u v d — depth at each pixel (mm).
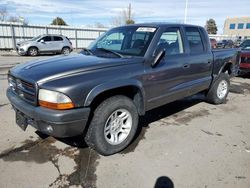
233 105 5355
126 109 3057
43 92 2514
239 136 3676
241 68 8422
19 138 3412
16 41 21344
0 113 4359
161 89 3535
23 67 3100
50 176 2588
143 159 2959
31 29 22094
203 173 2691
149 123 4109
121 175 2633
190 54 4082
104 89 2691
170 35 3699
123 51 3492
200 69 4387
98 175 2625
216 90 5109
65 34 24656
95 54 3543
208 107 5141
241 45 9859
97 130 2807
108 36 4012
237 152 3174
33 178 2549
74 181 2516
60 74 2602
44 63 3090
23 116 2871
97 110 2807
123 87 2971
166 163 2879
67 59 3240
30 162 2840
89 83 2605
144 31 3574
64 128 2502
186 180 2566
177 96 3955
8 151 3066
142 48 3346
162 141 3439
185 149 3223
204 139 3539
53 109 2484
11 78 3154
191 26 4246
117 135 3082
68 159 2922
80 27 25531
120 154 3068
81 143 3311
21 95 2873
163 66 3465
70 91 2471
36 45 17078
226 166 2838
